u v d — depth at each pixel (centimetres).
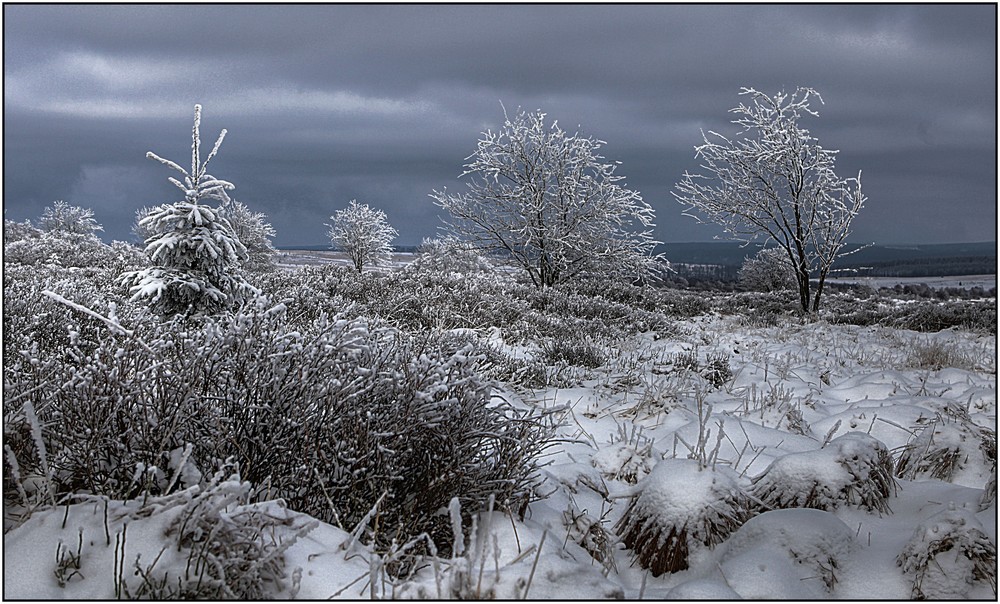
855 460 308
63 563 200
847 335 1295
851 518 291
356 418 275
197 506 217
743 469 412
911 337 1202
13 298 548
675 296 2178
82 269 1369
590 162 2133
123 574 202
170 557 209
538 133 2139
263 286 1028
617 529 304
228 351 284
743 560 249
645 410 560
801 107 2066
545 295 1445
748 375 769
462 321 970
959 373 771
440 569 236
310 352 292
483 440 316
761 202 2094
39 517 219
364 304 994
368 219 3531
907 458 408
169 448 262
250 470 270
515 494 297
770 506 301
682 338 1171
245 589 206
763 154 2038
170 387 268
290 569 218
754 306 2186
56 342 489
